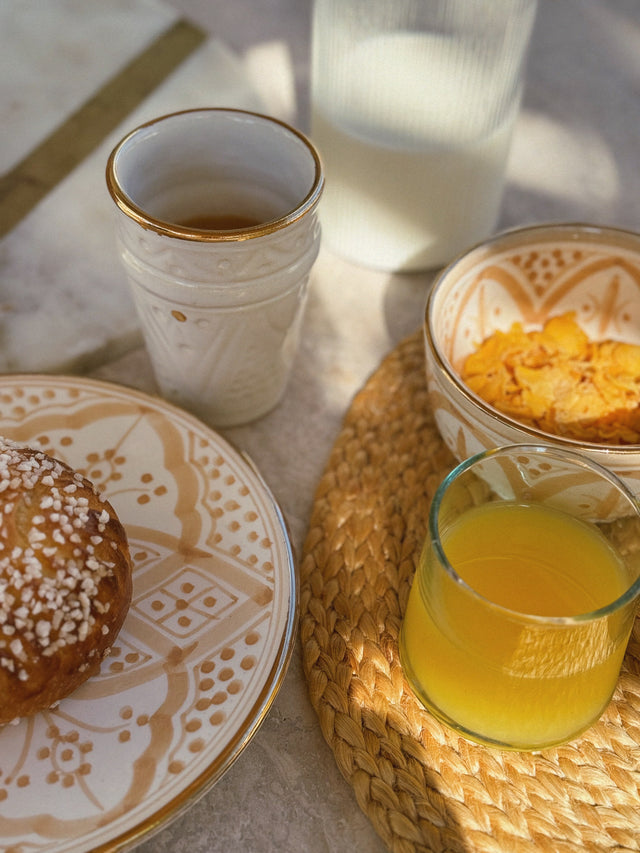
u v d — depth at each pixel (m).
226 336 0.39
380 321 0.49
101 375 0.46
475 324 0.44
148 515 0.38
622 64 0.66
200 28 0.62
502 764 0.34
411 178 0.46
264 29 0.67
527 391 0.41
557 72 0.65
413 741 0.34
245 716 0.32
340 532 0.39
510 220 0.55
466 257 0.41
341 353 0.48
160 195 0.41
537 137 0.60
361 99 0.45
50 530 0.32
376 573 0.38
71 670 0.32
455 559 0.34
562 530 0.34
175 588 0.36
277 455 0.43
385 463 0.42
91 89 0.57
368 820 0.33
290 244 0.36
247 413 0.44
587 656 0.30
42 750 0.31
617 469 0.35
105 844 0.29
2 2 0.62
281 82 0.62
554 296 0.45
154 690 0.33
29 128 0.55
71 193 0.52
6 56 0.59
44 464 0.34
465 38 0.43
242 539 0.37
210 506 0.38
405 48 0.44
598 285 0.44
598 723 0.35
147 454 0.40
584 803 0.33
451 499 0.33
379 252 0.50
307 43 0.66
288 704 0.35
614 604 0.29
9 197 0.52
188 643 0.34
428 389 0.42
